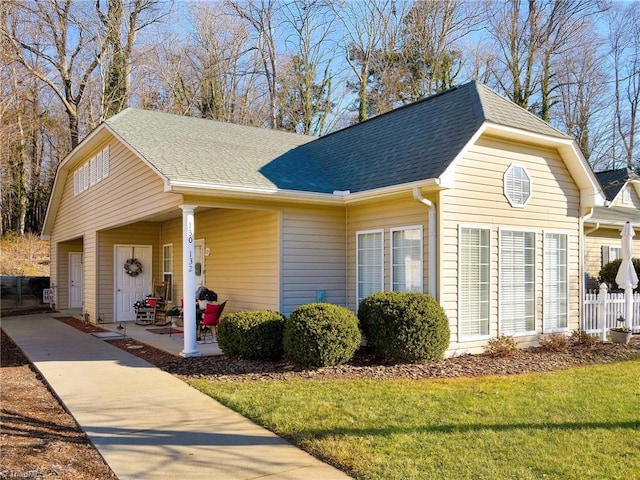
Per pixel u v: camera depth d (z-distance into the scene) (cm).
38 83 2689
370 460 425
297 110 2966
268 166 1116
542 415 539
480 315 923
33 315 1792
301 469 417
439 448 447
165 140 1138
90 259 1545
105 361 885
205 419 549
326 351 766
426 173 873
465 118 973
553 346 945
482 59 2767
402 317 796
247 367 795
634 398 607
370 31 2916
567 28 2570
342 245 1087
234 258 1186
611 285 1336
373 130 1289
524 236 998
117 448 466
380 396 612
